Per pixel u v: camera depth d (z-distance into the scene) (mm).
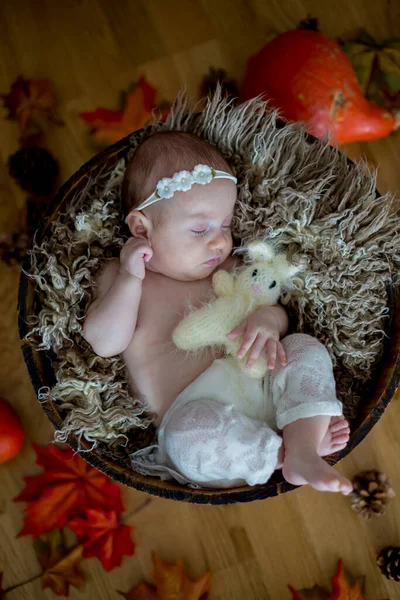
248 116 1238
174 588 1323
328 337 1206
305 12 1521
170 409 1114
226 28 1527
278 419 1049
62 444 1378
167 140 1156
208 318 1125
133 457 1187
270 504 1383
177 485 1104
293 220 1193
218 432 1010
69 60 1519
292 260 1187
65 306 1143
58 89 1506
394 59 1456
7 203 1445
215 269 1229
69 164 1479
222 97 1475
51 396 1127
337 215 1179
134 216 1157
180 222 1127
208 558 1366
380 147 1462
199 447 1013
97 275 1205
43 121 1487
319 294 1190
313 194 1190
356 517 1371
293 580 1355
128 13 1530
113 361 1175
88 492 1354
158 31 1528
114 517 1340
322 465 989
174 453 1042
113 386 1163
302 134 1226
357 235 1185
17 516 1374
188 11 1534
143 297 1194
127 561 1362
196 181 1124
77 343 1167
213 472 1030
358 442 1097
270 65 1348
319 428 1026
